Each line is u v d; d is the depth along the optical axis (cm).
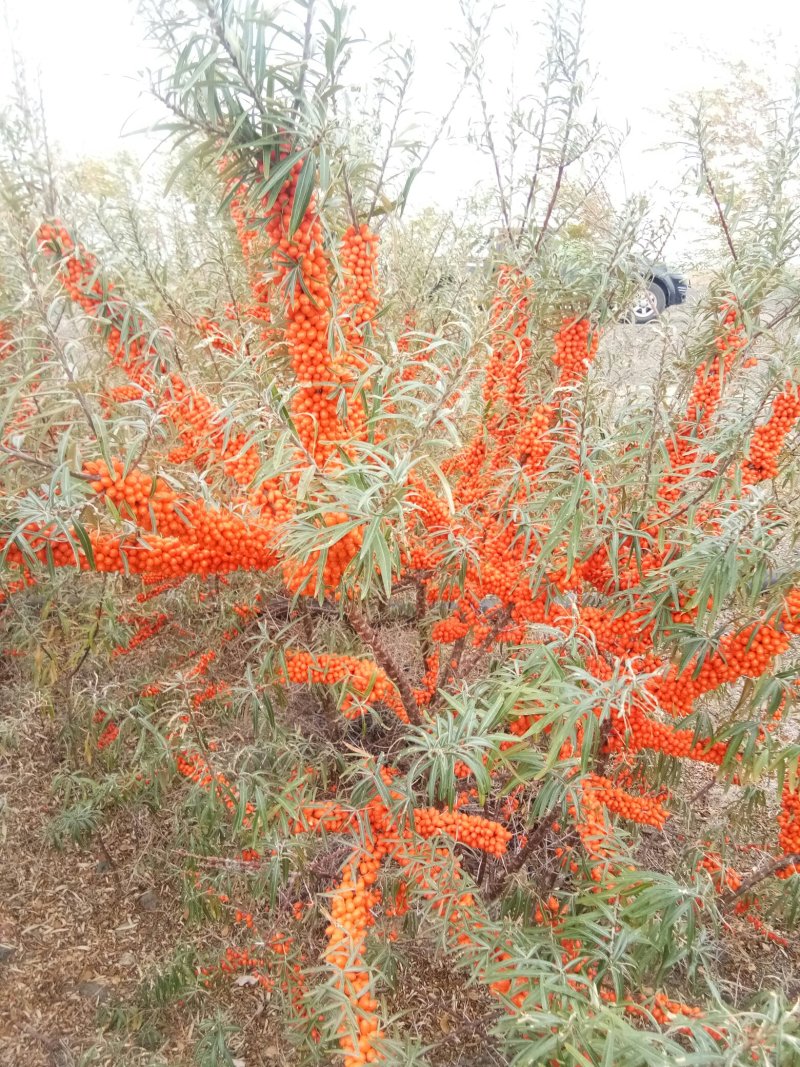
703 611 187
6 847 323
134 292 255
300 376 178
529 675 193
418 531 258
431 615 343
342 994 172
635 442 242
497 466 270
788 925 261
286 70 145
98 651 302
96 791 310
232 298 325
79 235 200
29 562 164
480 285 353
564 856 249
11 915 298
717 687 239
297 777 244
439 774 186
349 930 185
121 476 165
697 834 326
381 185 210
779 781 209
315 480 173
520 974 158
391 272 387
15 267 195
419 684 372
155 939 293
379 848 212
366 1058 168
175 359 248
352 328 190
